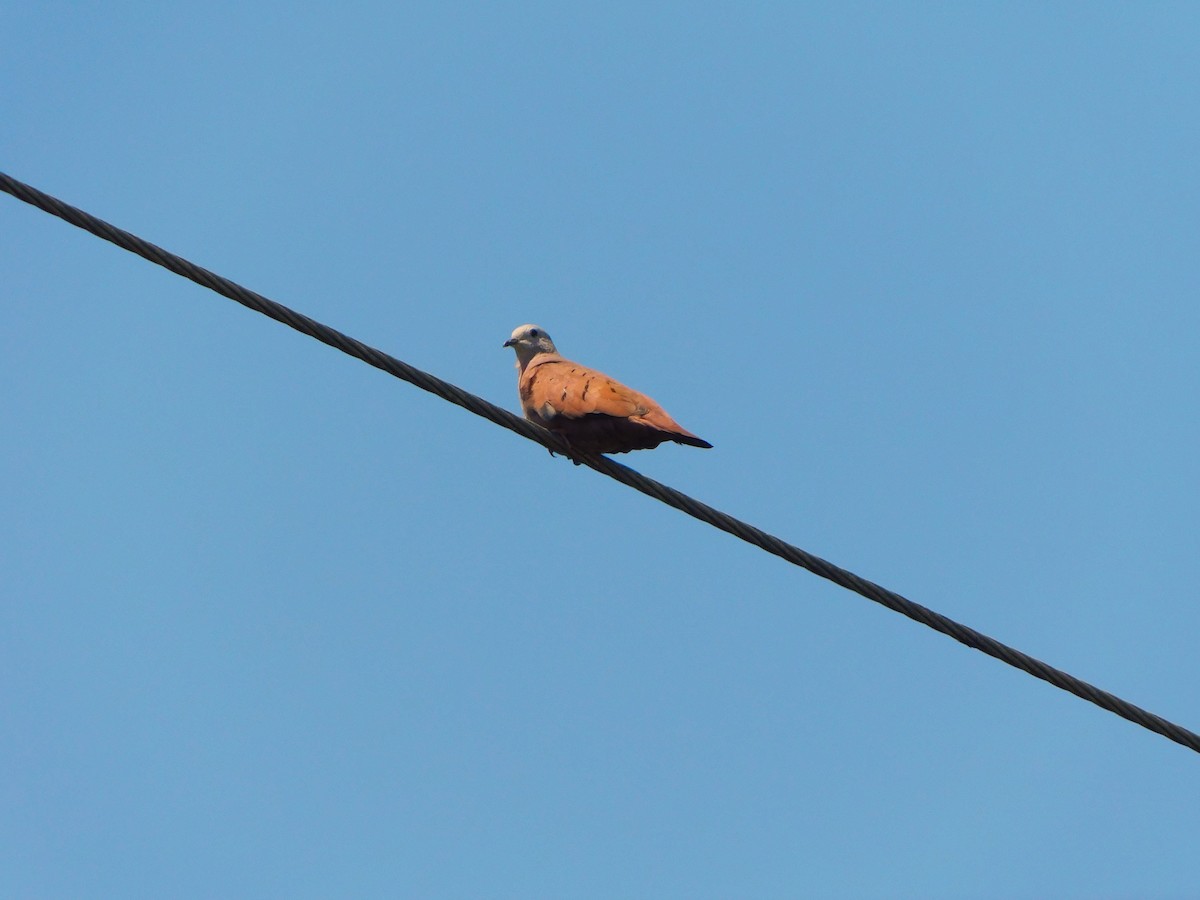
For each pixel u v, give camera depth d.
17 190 10.87
